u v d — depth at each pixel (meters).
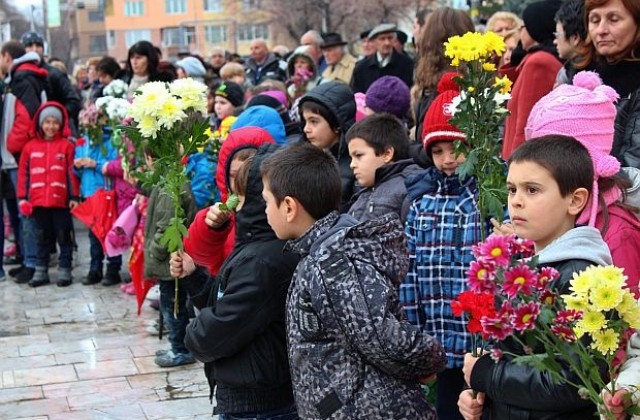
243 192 3.29
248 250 3.19
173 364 5.66
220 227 3.85
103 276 8.44
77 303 7.55
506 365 2.48
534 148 2.54
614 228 2.79
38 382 5.43
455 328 3.56
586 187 2.54
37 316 7.12
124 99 7.17
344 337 2.68
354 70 8.80
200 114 4.01
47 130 7.98
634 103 3.38
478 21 9.87
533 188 2.52
